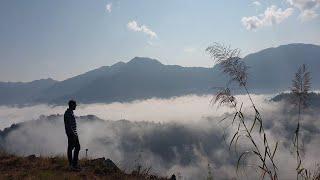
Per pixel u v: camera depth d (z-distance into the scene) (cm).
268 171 581
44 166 1363
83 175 1241
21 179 1145
